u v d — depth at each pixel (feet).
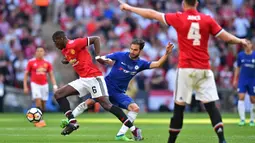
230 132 99.71
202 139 84.53
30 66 123.13
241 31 219.61
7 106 173.68
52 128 108.47
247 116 157.79
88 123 126.00
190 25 62.23
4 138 86.99
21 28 211.61
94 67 82.28
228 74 193.26
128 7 63.93
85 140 83.41
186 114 166.91
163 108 179.32
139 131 81.87
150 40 207.82
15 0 222.69
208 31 62.69
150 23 214.07
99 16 218.79
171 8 225.15
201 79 62.90
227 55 203.31
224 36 62.75
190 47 62.34
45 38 212.02
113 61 84.28
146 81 188.96
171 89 190.90
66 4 222.07
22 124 120.37
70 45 80.74
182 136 90.12
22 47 204.13
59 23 216.13
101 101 81.71
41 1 220.64
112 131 101.96
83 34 209.56
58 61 194.59
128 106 83.97
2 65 186.50
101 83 81.82
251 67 121.29
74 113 84.23
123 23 213.87
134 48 82.12
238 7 227.40
